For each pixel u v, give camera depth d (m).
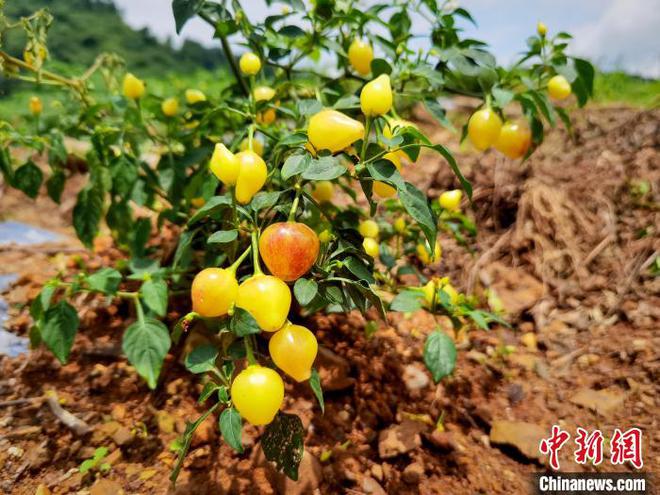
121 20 51.59
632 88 5.88
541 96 1.88
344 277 1.49
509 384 2.20
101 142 2.29
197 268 2.33
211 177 2.01
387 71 1.92
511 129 1.96
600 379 2.15
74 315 1.79
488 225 3.34
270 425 1.49
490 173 3.62
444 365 1.65
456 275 2.99
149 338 1.73
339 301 1.43
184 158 2.25
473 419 2.03
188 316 1.33
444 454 1.87
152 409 1.97
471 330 2.56
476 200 3.45
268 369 1.26
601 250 2.88
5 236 3.63
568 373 2.22
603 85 5.88
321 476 1.73
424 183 3.80
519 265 2.96
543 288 2.76
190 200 2.16
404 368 2.23
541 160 3.80
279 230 1.25
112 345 2.30
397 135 1.39
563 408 2.04
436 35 2.08
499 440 1.88
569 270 2.83
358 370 2.21
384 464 1.82
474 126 1.88
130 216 2.49
